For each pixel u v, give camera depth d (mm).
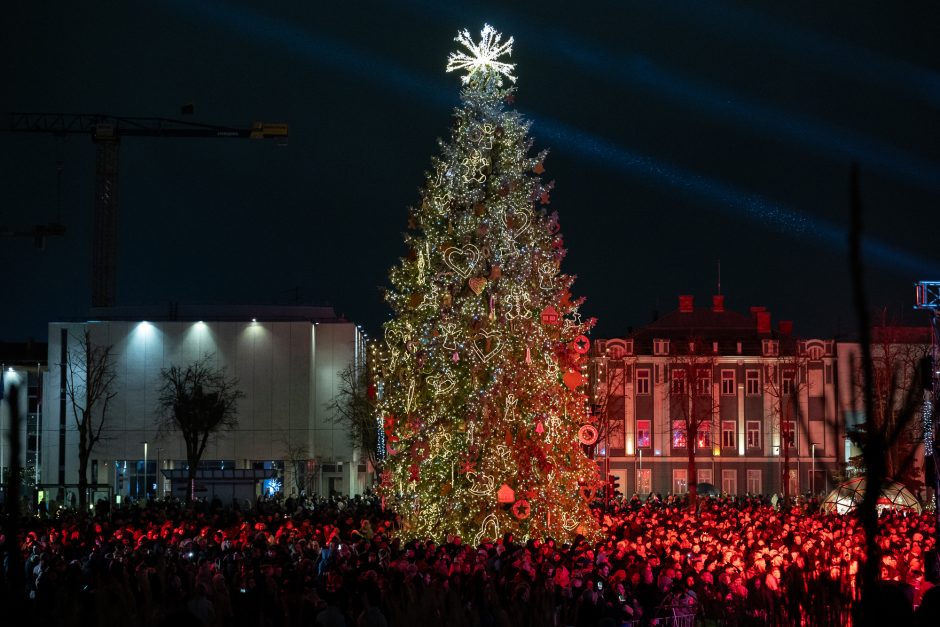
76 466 94000
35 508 53688
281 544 26016
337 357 98625
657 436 96250
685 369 85438
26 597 4809
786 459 61688
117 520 37469
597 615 17734
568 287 30828
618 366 96688
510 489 29172
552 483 30469
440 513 30375
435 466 30516
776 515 41000
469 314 29734
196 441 80750
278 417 95688
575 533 31344
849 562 7488
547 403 30000
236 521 37062
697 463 95750
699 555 23875
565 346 31203
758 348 96812
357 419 82062
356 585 18062
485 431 29781
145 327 96000
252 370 96250
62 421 94812
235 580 21094
